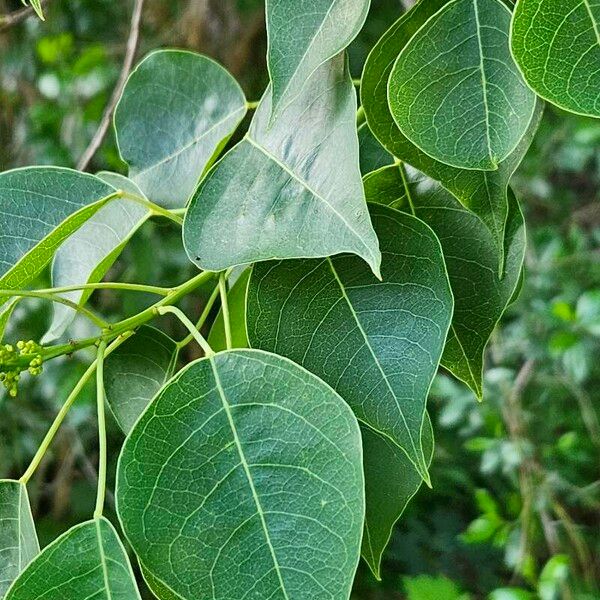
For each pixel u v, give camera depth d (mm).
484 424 1107
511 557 994
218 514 349
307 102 375
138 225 418
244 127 470
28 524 381
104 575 355
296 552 346
